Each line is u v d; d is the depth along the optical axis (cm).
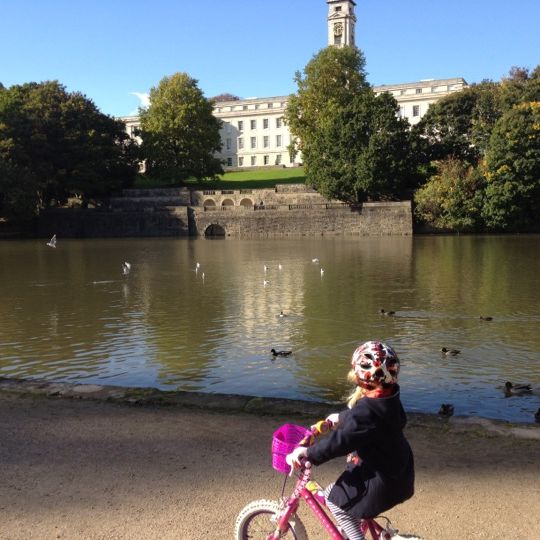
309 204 8800
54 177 9044
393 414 438
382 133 8281
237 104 16112
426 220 8375
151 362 1709
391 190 8538
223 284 3309
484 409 1288
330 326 2159
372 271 3838
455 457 757
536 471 714
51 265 4534
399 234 8231
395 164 8288
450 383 1481
